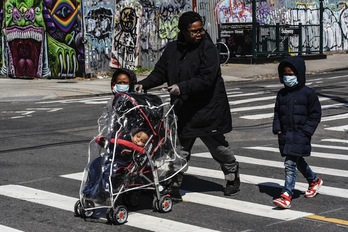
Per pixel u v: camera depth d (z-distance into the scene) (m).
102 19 25.91
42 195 7.89
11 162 10.06
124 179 6.66
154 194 7.16
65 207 7.31
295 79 7.13
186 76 7.30
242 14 33.12
